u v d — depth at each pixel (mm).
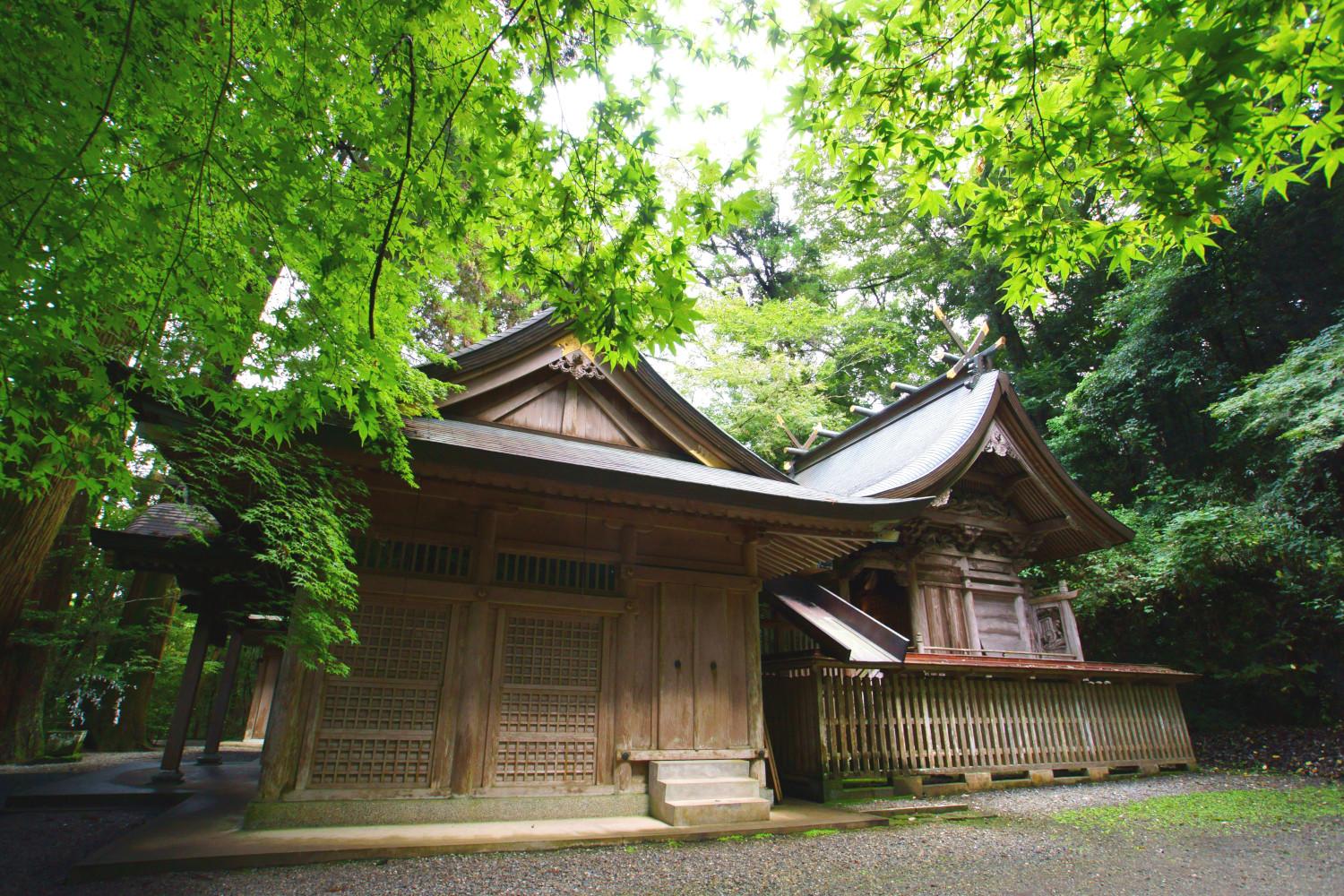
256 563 7121
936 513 11836
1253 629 13109
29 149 2949
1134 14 2990
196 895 3902
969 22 3402
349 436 5188
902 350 23984
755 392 18938
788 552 8789
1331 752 10828
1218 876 4812
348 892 4062
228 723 19109
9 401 3420
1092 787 9320
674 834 5656
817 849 5457
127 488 4121
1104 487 18031
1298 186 14062
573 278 3854
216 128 3303
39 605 11320
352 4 3242
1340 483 12430
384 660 5930
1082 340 21047
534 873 4613
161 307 3639
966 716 9312
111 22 2904
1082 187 3582
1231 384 15180
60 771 9664
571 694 6512
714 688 7125
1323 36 2535
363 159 4645
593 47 3594
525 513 6816
